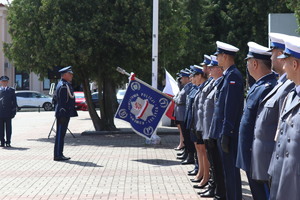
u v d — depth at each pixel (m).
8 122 15.30
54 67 17.61
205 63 8.62
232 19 32.69
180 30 18.81
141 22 17.34
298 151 3.80
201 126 7.96
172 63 31.81
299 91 3.96
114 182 9.09
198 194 8.00
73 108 12.12
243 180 9.33
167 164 11.27
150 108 12.64
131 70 18.45
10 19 18.20
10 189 8.52
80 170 10.48
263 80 5.45
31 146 15.44
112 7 17.36
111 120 19.45
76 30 16.80
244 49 32.53
